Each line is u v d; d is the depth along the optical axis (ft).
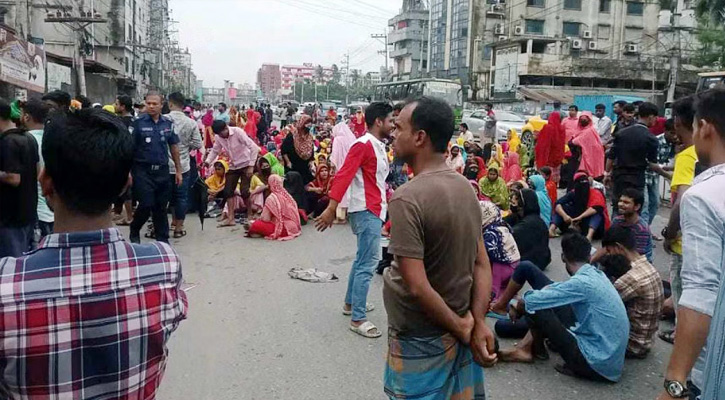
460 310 8.36
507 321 16.85
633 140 25.44
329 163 33.42
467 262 8.36
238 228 30.42
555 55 141.49
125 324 5.21
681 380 7.10
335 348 15.67
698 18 119.24
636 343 15.60
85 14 121.70
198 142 27.43
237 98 424.05
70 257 5.23
